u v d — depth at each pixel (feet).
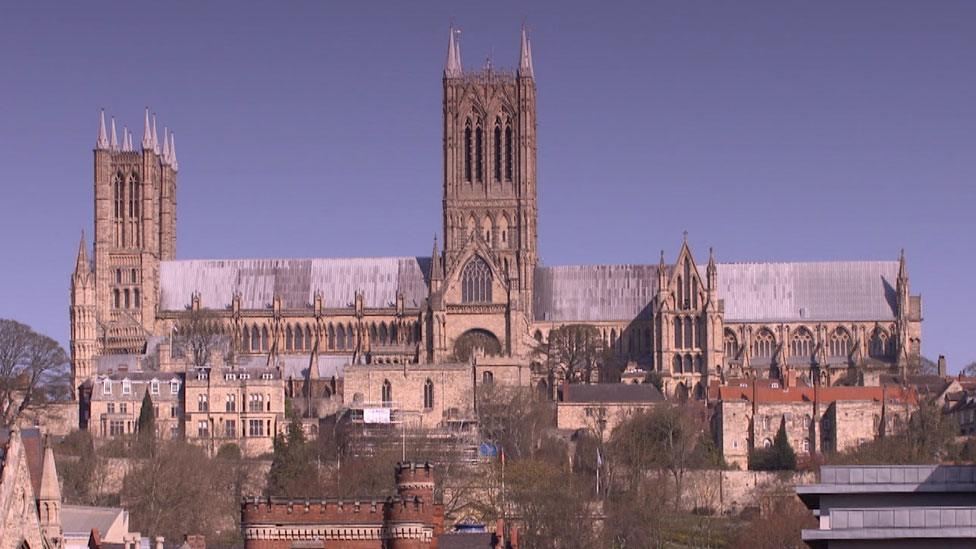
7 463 431.43
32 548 439.63
